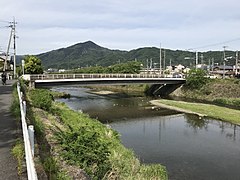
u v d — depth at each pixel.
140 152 23.73
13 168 9.00
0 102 21.38
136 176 14.77
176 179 17.91
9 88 32.69
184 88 73.94
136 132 31.98
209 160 21.91
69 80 53.72
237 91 62.66
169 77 73.94
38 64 75.12
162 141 27.84
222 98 62.25
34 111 20.47
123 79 61.72
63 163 11.88
